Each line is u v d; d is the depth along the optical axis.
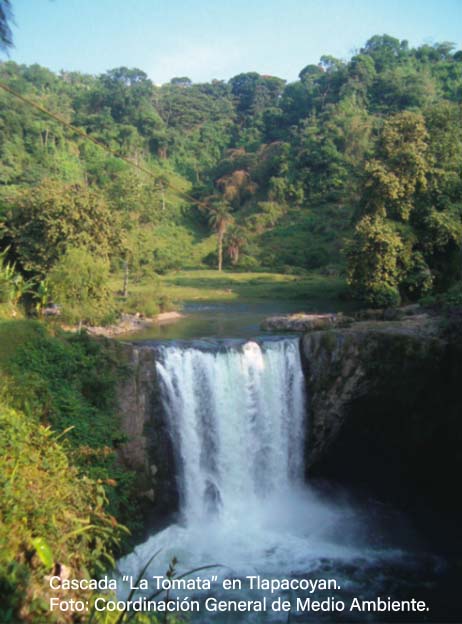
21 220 30.48
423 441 21.38
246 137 135.12
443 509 20.05
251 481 20.19
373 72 123.31
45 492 10.20
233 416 19.59
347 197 92.69
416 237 34.81
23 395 13.86
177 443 18.61
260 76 162.62
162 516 18.00
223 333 29.92
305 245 83.69
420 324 22.44
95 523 11.59
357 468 21.83
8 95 100.88
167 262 73.44
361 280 35.34
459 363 20.25
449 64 128.25
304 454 21.19
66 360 15.88
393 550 17.27
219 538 17.77
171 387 18.38
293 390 20.84
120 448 16.61
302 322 29.59
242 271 75.31
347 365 20.61
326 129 104.56
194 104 145.62
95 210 31.03
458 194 36.12
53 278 26.73
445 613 14.27
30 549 8.87
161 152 127.69
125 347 17.64
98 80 157.12
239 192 108.31
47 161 96.88
